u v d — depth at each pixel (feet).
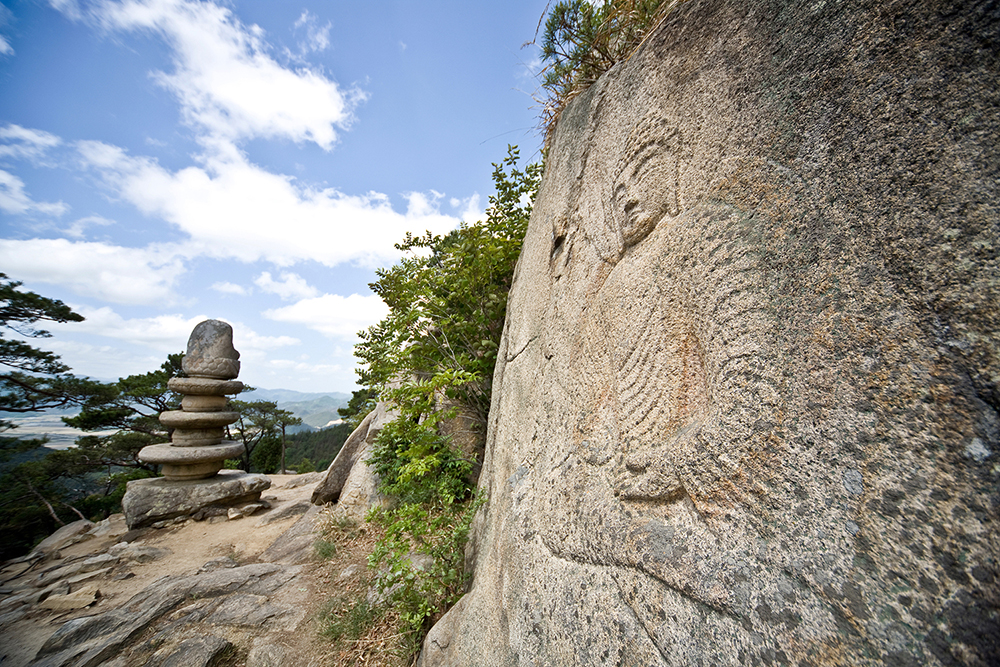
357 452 24.61
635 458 4.94
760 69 4.33
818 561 2.97
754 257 3.97
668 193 5.41
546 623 5.59
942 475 2.61
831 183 3.52
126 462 62.03
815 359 3.33
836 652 2.70
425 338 17.06
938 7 3.10
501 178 16.55
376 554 10.84
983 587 2.33
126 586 15.89
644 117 6.03
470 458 16.69
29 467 53.06
